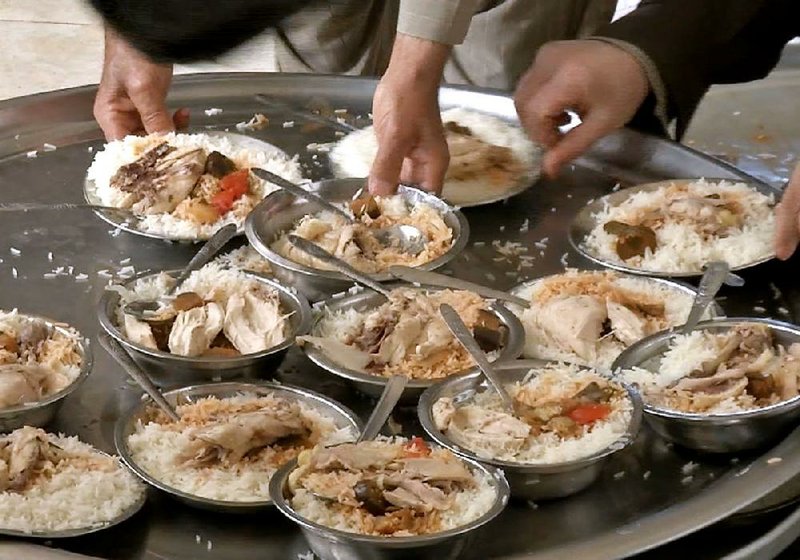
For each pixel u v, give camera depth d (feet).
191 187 7.55
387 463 5.77
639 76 7.84
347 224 7.35
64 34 14.44
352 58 9.53
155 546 5.66
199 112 8.62
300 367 6.57
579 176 8.03
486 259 7.36
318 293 7.03
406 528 5.57
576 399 6.14
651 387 6.29
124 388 6.41
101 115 8.24
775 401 6.23
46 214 7.61
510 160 8.06
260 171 7.63
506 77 9.64
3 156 8.12
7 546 5.49
